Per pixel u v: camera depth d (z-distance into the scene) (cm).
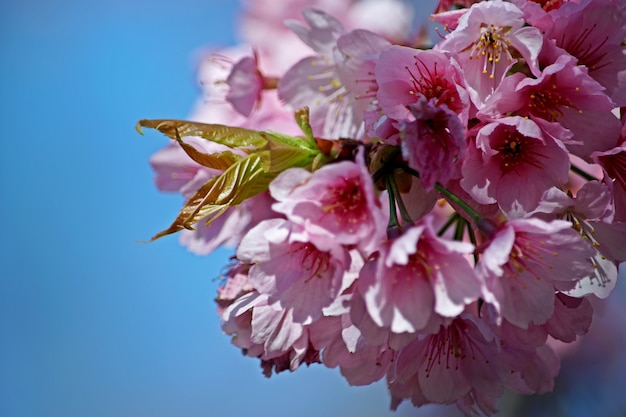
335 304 52
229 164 54
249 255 52
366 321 52
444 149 52
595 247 53
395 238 52
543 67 53
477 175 53
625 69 54
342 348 54
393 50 53
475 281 51
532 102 53
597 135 53
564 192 53
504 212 53
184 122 53
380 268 51
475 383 54
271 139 54
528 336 53
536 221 52
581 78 53
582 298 54
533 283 52
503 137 53
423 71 53
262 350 55
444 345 54
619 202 54
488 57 53
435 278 52
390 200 52
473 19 53
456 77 53
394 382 54
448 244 51
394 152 53
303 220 51
